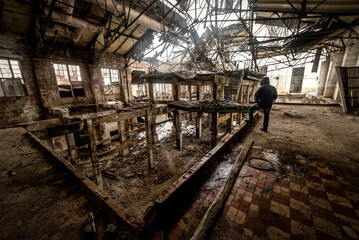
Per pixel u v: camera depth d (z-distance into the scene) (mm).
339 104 10375
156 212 1672
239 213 1935
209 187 2547
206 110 5508
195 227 1785
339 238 1574
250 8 6312
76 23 6223
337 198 2121
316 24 7027
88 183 2105
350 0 4902
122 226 1562
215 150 3498
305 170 2867
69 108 9906
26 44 8070
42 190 2086
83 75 10766
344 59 10344
